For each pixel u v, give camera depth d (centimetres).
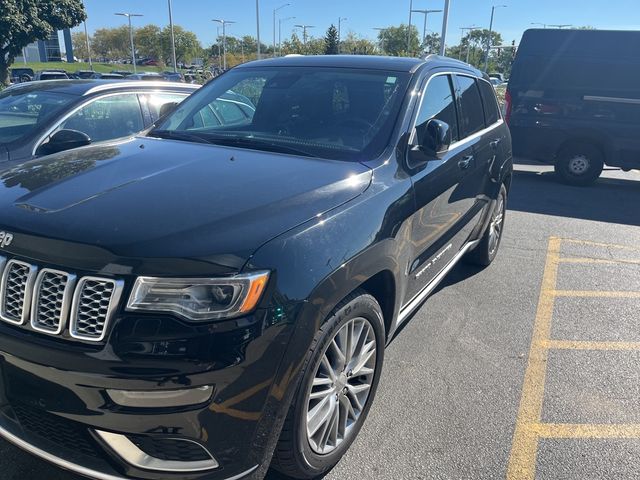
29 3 3281
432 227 331
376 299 284
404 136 306
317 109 331
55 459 203
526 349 383
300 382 212
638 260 583
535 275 529
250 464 204
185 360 184
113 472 197
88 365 186
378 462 266
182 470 196
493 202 487
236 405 193
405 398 319
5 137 457
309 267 209
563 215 779
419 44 6931
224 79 389
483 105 471
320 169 269
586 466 270
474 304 455
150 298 187
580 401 324
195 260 190
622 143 945
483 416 305
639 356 378
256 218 213
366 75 346
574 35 942
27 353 195
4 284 206
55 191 234
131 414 187
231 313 189
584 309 454
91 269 191
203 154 292
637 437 293
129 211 213
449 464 267
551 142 993
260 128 331
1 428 217
